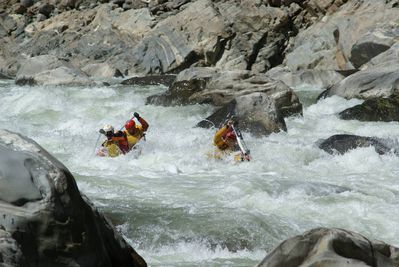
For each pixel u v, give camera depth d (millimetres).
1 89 61969
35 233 12070
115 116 50031
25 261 11648
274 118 41156
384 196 26391
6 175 12328
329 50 70125
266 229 21328
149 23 80312
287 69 67750
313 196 25516
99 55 80312
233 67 74188
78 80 62969
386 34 63250
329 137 37469
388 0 70375
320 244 11469
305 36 74438
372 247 11695
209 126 42219
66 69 64188
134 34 80250
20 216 11961
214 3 80125
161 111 49906
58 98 54375
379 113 45406
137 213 22391
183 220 21734
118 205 23547
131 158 34312
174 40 76062
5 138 13336
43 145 38406
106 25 84875
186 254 19203
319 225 22203
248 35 76250
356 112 46094
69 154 36000
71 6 93188
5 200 12148
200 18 76938
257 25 76500
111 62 77125
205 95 51344
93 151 36688
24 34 90250
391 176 30906
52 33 87250
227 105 42781
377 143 35844
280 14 76625
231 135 34156
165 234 20500
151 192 26156
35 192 12336
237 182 27500
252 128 40469
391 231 22047
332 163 33750
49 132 44094
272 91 49156
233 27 76688
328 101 51625
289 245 11461
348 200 25047
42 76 63594
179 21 77688
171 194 25797
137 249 19469
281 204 24312
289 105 48469
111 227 14539
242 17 76812
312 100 54062
